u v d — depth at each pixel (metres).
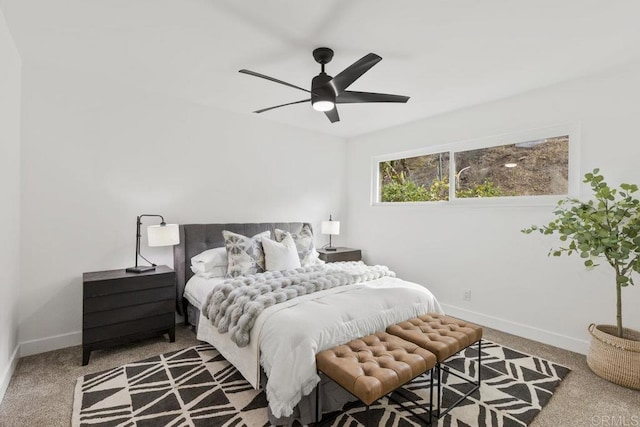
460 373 2.36
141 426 1.74
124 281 2.59
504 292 3.21
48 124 2.66
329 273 2.77
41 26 2.05
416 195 4.17
